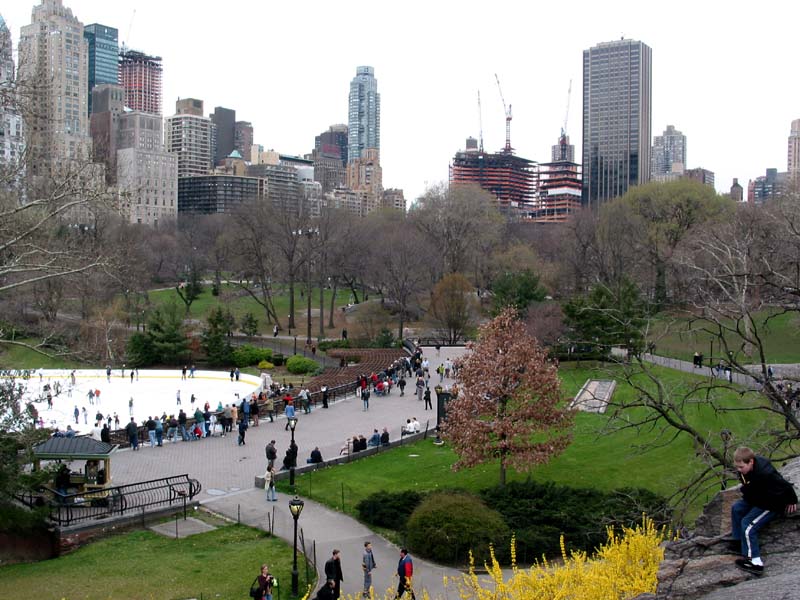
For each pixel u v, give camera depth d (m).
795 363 56.06
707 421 41.59
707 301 23.73
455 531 26.78
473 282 118.19
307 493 35.25
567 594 12.96
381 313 112.12
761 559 10.49
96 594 23.78
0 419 29.16
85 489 32.75
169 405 65.69
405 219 134.75
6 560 28.00
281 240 106.94
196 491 34.00
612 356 30.61
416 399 59.19
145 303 95.00
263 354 88.00
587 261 95.56
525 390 35.72
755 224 40.41
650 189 102.81
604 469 37.03
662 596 10.66
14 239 28.84
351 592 24.45
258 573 25.75
